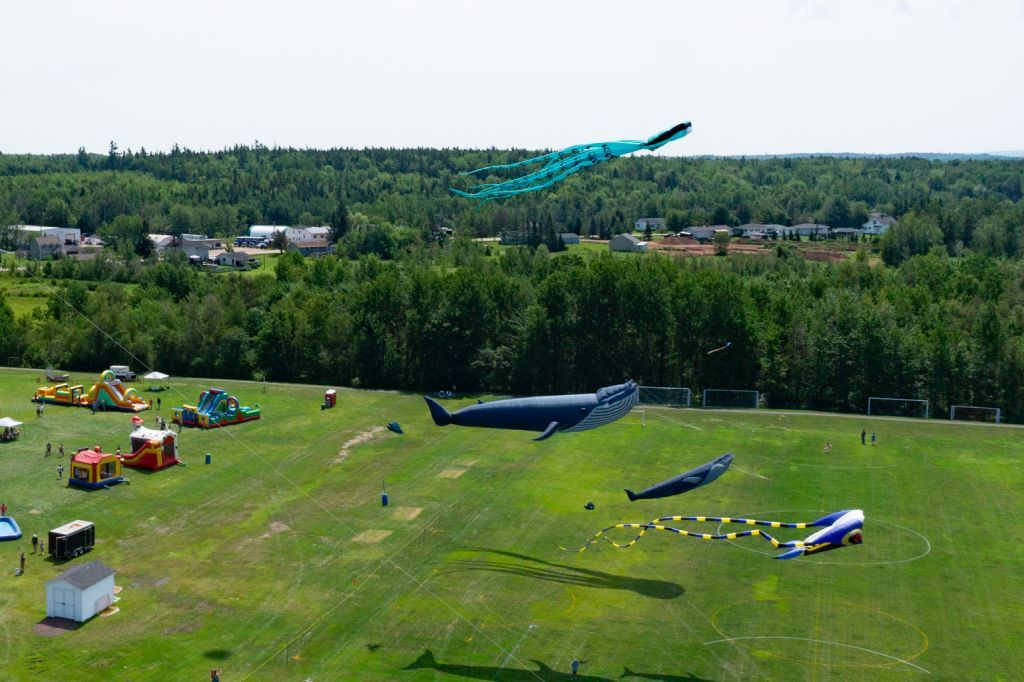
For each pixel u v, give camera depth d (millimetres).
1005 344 143125
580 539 89000
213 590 77625
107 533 89500
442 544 87562
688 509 96812
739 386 151875
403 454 116000
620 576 81062
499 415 67812
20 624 71250
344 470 109562
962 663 67438
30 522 91500
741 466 111750
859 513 64750
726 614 74375
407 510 96312
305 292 180250
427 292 162250
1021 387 142375
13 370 165375
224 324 168000
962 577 81500
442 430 127375
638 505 98000
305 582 79312
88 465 101438
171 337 166375
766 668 66375
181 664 66062
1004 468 111875
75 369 168250
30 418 130000
